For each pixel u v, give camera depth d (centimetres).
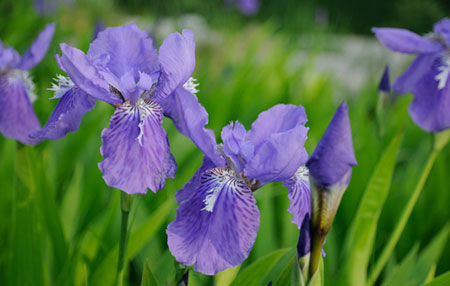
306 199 53
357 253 61
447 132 64
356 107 115
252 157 51
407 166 97
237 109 107
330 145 49
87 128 81
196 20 227
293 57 198
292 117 53
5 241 66
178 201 51
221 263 49
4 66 65
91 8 236
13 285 60
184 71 51
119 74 53
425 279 63
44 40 64
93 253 64
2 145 78
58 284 60
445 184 81
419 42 66
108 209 65
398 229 64
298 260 50
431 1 411
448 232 68
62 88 53
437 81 66
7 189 69
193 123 49
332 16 365
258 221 50
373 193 61
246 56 165
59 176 80
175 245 50
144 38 54
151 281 54
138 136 50
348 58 260
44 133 51
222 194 51
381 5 422
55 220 63
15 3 182
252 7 282
